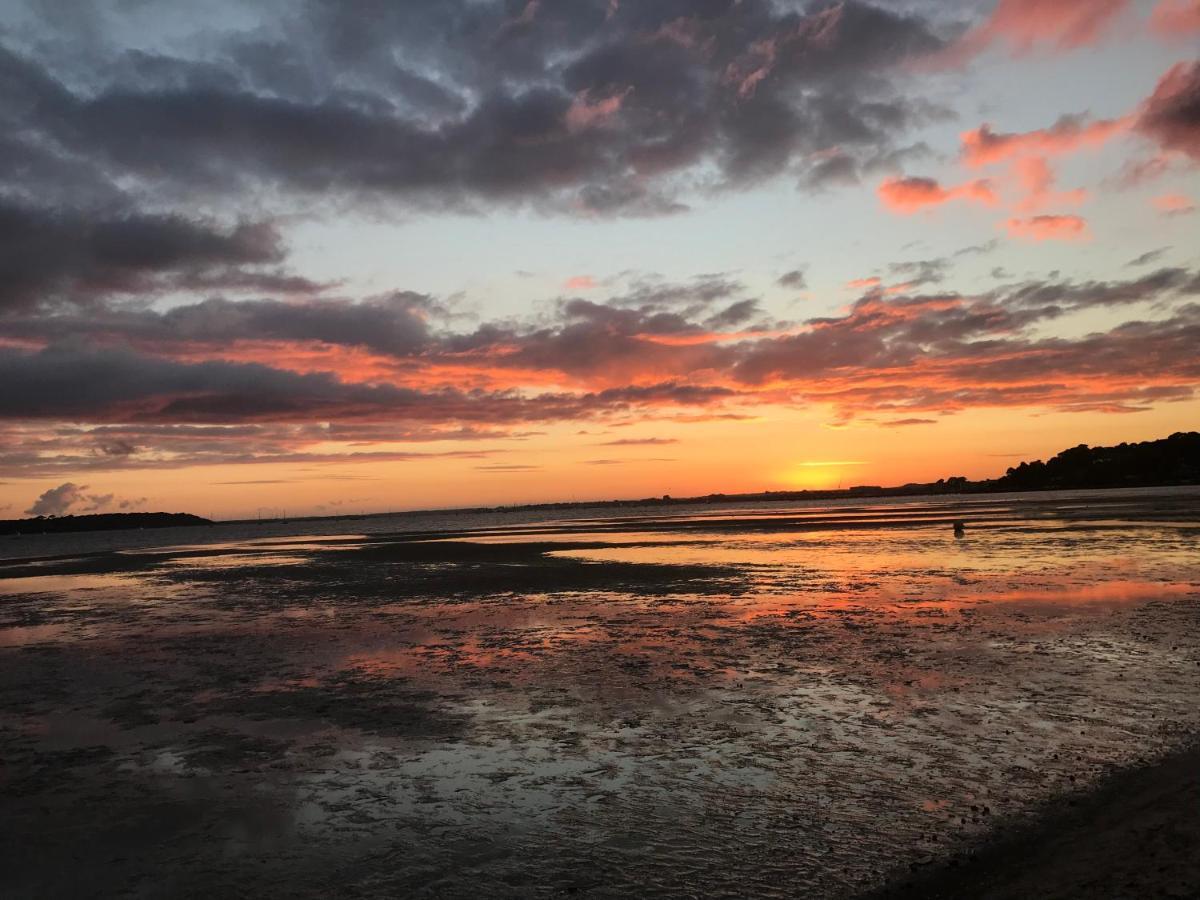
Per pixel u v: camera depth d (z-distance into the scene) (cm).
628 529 6400
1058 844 530
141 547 7238
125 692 1102
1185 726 762
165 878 542
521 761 756
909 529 4534
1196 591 1595
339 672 1184
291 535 10044
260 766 772
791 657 1157
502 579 2439
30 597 2514
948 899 470
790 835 568
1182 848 507
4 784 742
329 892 514
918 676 1008
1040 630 1267
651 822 602
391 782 715
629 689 1009
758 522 6719
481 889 511
